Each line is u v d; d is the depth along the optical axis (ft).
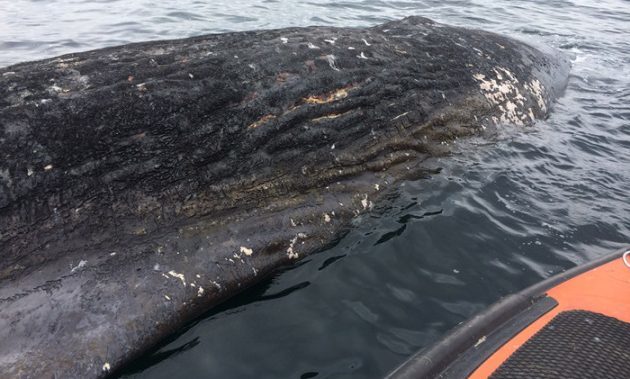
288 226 11.07
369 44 13.93
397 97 13.46
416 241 11.91
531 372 7.20
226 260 10.05
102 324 8.46
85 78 9.73
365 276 10.90
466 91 15.31
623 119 19.69
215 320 9.66
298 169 11.51
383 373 8.75
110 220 9.27
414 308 10.18
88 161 9.11
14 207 8.46
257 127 10.91
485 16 35.73
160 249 9.54
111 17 30.12
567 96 21.27
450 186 13.80
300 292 10.42
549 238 12.46
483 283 10.92
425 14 34.88
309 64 12.01
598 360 7.43
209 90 10.42
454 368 7.52
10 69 9.92
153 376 8.54
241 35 12.76
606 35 32.83
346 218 12.00
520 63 18.25
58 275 8.66
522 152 16.01
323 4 35.12
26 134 8.65
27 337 7.93
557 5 41.24
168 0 33.76
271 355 9.03
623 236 12.78
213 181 10.37
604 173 15.67
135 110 9.56
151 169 9.68
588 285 9.55
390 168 13.21
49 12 30.91
